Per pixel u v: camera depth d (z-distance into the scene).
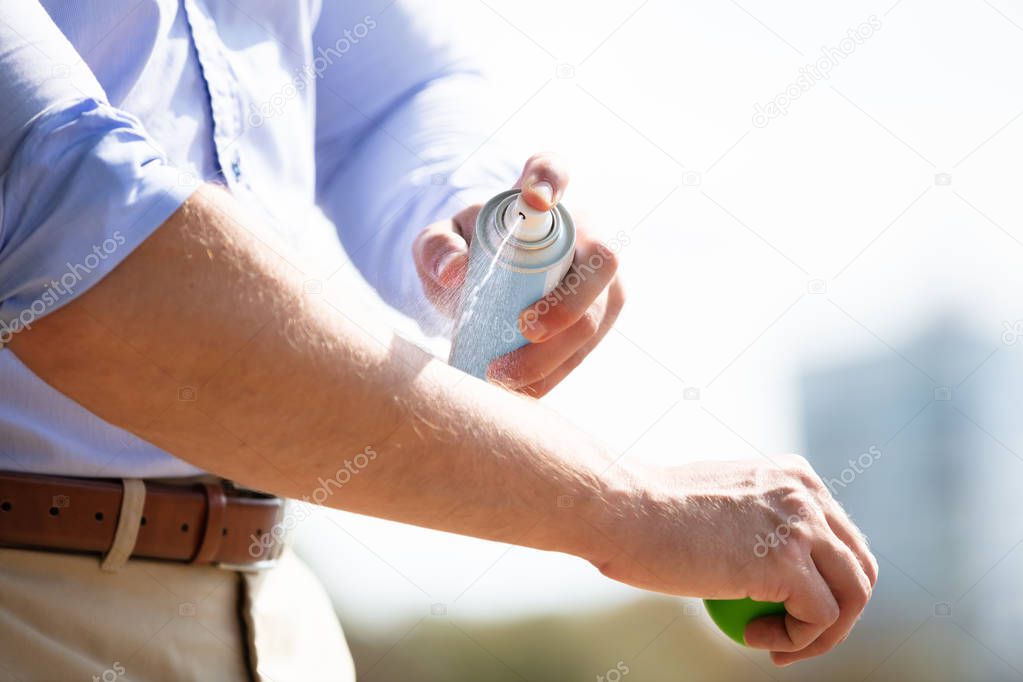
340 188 2.01
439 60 2.04
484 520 1.16
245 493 1.45
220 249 1.02
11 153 1.00
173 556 1.38
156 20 1.38
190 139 1.45
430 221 1.92
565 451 1.19
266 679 1.47
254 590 1.49
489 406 1.15
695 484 1.30
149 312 1.00
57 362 1.02
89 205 0.99
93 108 1.02
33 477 1.28
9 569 1.26
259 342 1.03
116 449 1.33
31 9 1.04
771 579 1.27
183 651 1.37
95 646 1.29
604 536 1.20
